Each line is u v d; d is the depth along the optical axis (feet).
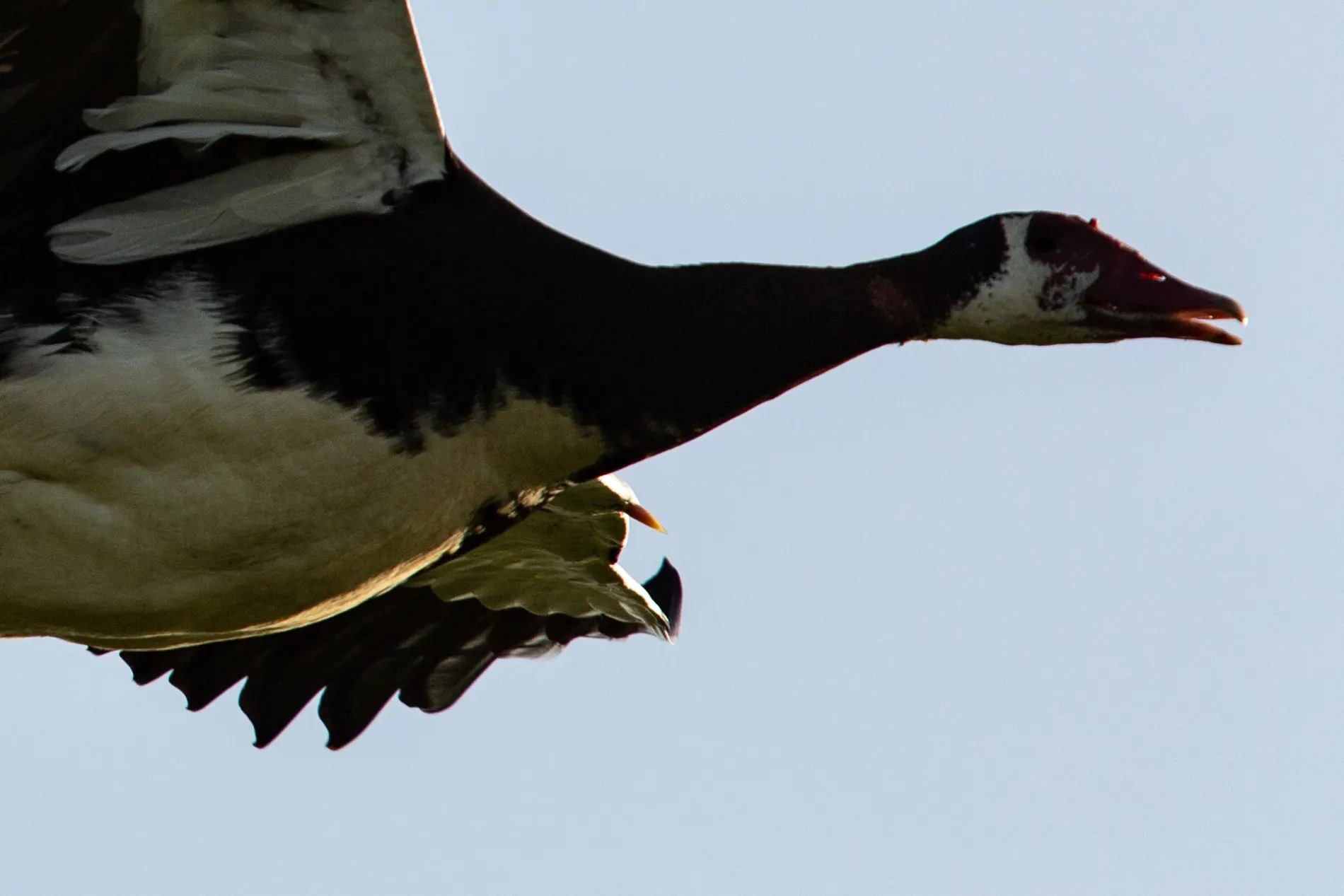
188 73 35.91
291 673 50.88
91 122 36.14
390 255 37.01
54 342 36.06
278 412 36.32
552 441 38.01
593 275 38.06
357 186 37.01
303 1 35.04
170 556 36.96
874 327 40.32
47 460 36.19
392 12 35.06
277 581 37.78
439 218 37.37
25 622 38.04
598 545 48.52
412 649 51.39
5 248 36.47
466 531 38.65
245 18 35.35
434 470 37.37
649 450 38.60
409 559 38.42
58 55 35.65
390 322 36.83
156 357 36.06
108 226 36.50
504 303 37.40
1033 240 41.29
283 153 36.63
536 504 39.17
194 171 36.65
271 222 36.81
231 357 36.24
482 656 51.65
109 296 36.32
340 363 36.60
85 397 35.96
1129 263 41.42
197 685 50.70
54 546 36.81
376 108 36.32
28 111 35.94
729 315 38.91
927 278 40.91
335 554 37.63
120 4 35.45
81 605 37.58
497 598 51.03
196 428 36.19
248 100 36.09
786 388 39.55
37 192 36.40
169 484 36.42
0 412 35.96
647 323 38.24
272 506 36.78
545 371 37.63
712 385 38.65
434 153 37.17
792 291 39.63
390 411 36.81
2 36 35.32
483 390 37.35
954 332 41.22
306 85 35.99
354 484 36.96
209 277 36.52
